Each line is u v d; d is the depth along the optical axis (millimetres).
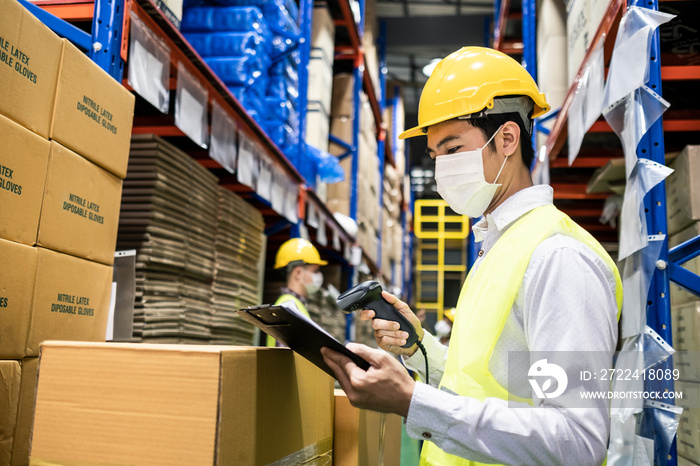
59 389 864
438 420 884
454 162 1181
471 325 1039
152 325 2148
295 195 3877
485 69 1167
